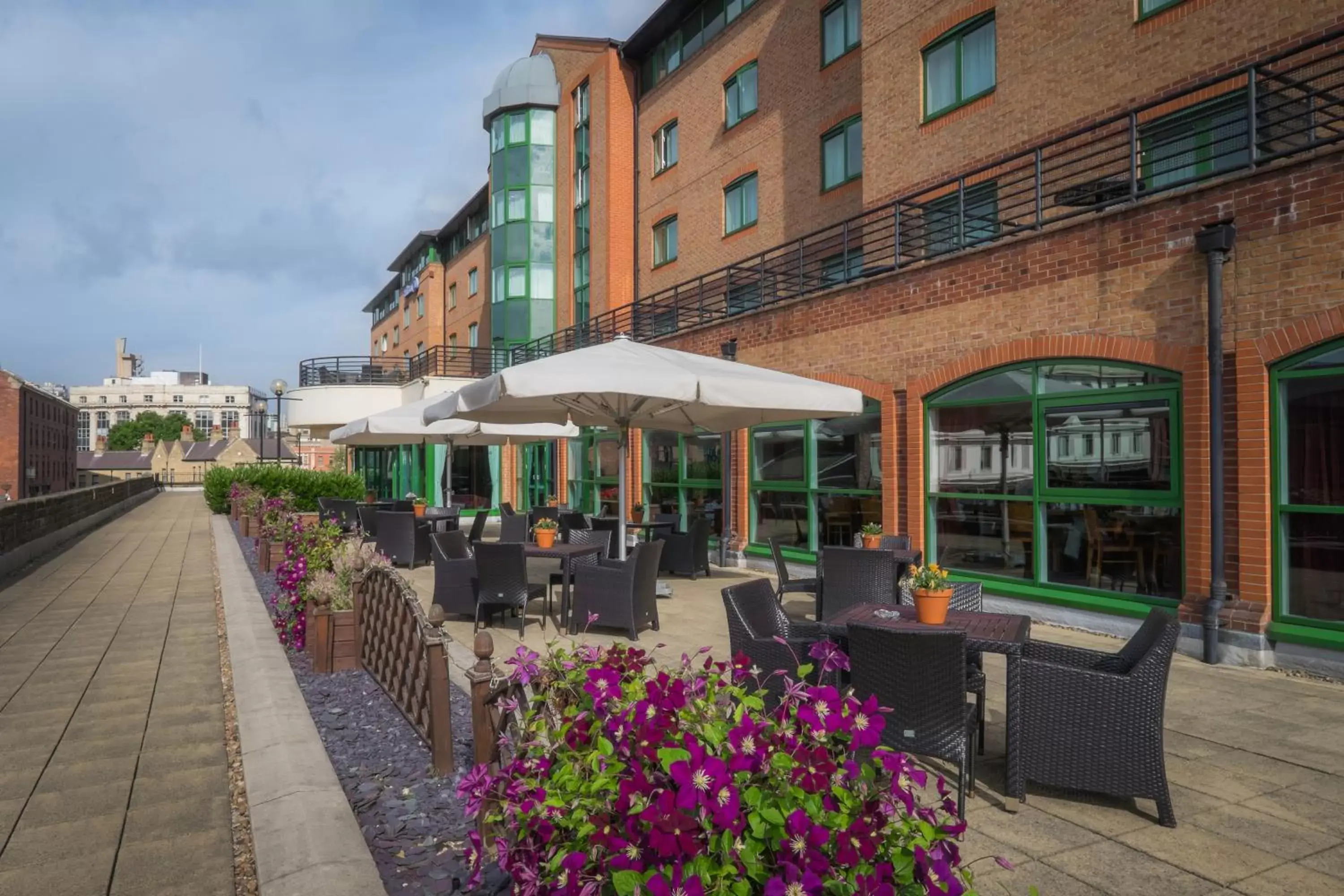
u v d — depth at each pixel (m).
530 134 27.48
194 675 6.36
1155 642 3.87
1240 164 6.77
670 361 7.92
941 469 9.58
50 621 8.64
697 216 20.03
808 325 11.58
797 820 1.69
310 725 4.78
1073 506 8.11
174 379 161.12
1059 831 3.69
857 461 10.84
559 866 1.85
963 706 3.74
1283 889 3.18
